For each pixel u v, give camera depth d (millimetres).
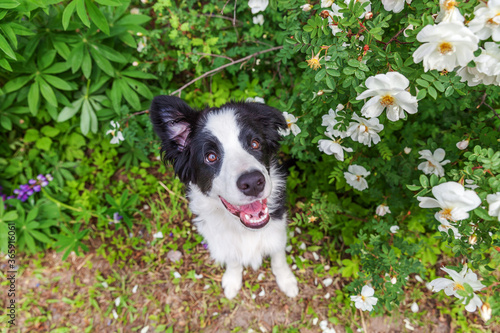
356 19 354
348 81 372
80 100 701
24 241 673
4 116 689
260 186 399
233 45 760
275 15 652
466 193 319
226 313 618
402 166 555
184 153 494
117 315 623
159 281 653
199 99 735
